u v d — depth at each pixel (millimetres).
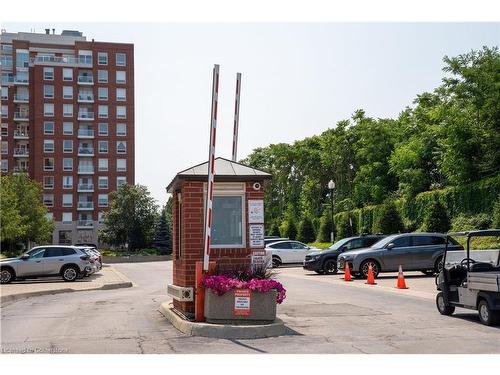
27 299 20016
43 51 96625
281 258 37281
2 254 55812
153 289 24078
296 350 9445
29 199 62875
